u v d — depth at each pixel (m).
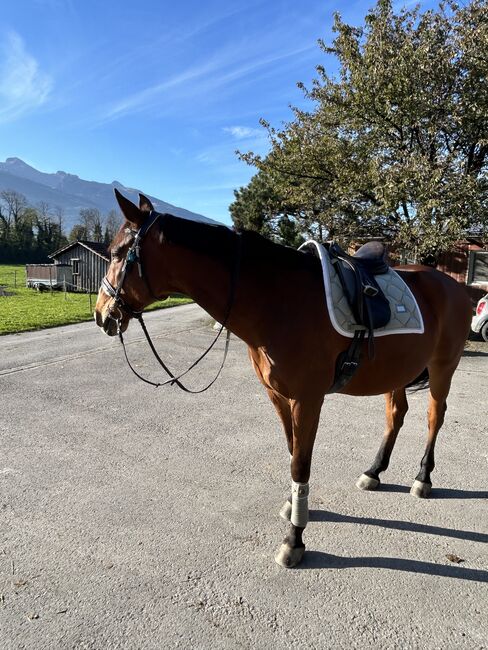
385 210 8.41
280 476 3.30
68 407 4.81
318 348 2.21
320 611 2.00
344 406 5.02
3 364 6.75
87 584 2.14
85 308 15.44
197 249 2.20
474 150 8.66
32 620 1.92
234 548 2.44
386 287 2.58
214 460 3.55
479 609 2.03
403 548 2.48
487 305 9.12
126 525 2.64
